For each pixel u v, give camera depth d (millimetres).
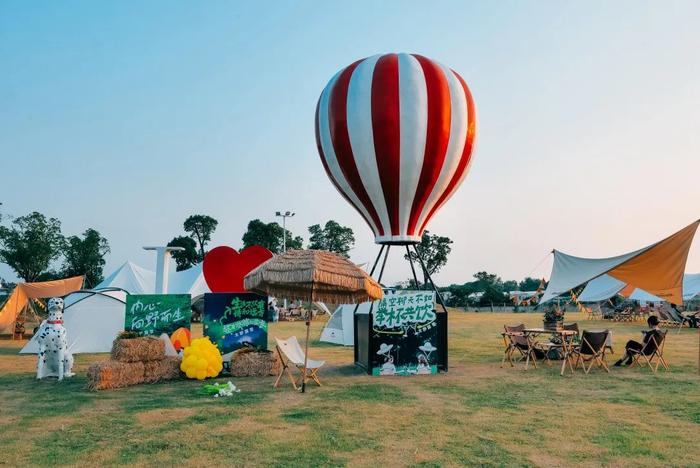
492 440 5641
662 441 5621
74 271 60469
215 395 8102
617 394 8297
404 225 12312
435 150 11695
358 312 11984
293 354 9094
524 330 12133
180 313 11422
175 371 9656
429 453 5176
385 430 6031
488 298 55500
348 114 11883
